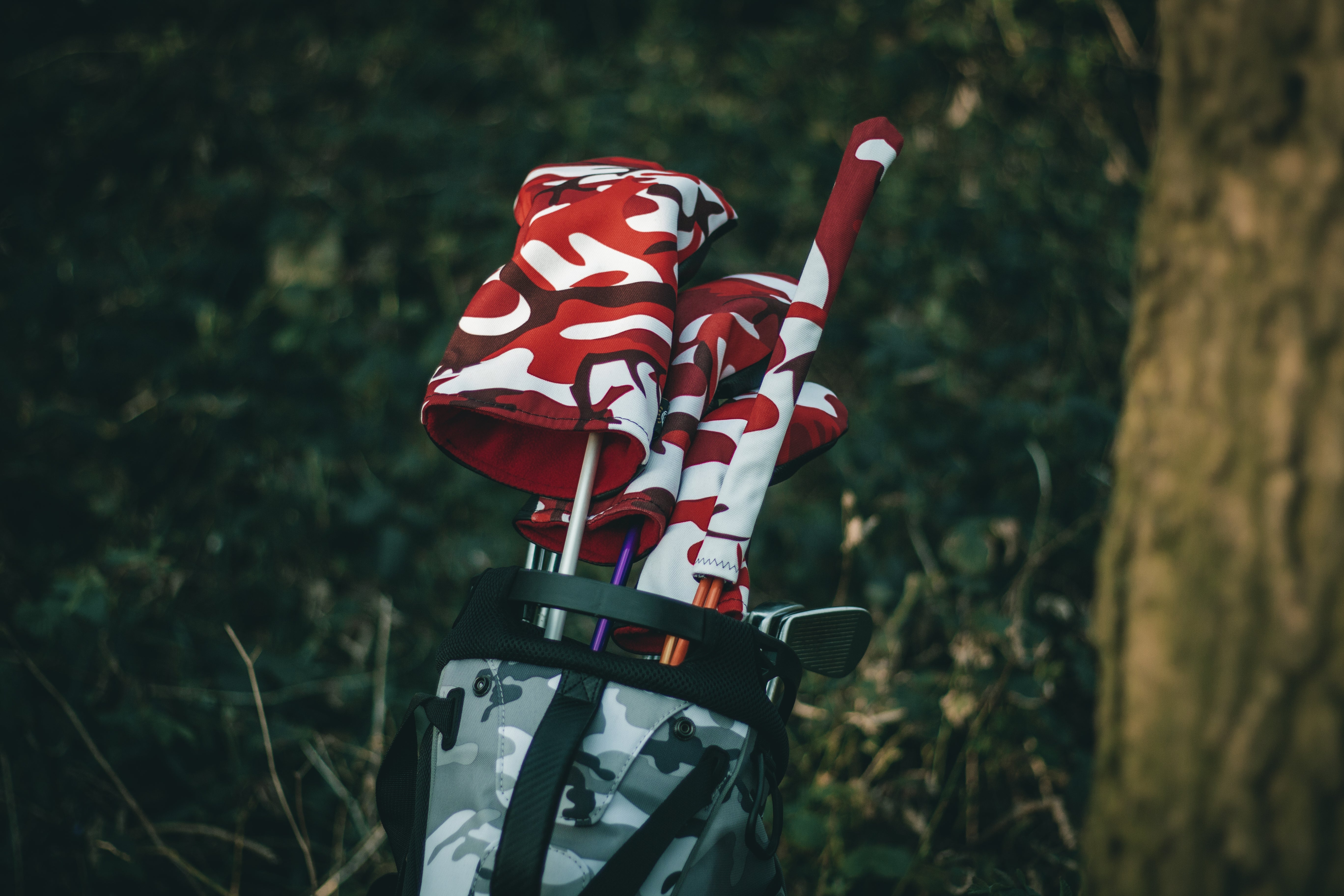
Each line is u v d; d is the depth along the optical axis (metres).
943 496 2.19
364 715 1.84
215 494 2.24
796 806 1.52
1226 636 0.58
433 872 0.81
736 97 3.40
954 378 2.32
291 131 3.34
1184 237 0.62
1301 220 0.56
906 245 2.77
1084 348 2.46
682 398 0.97
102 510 2.17
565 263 0.97
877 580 1.98
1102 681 0.68
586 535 1.01
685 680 0.83
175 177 3.11
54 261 2.73
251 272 2.90
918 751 1.72
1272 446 0.57
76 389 2.44
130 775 1.61
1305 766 0.55
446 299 2.80
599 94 3.36
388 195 3.05
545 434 1.00
